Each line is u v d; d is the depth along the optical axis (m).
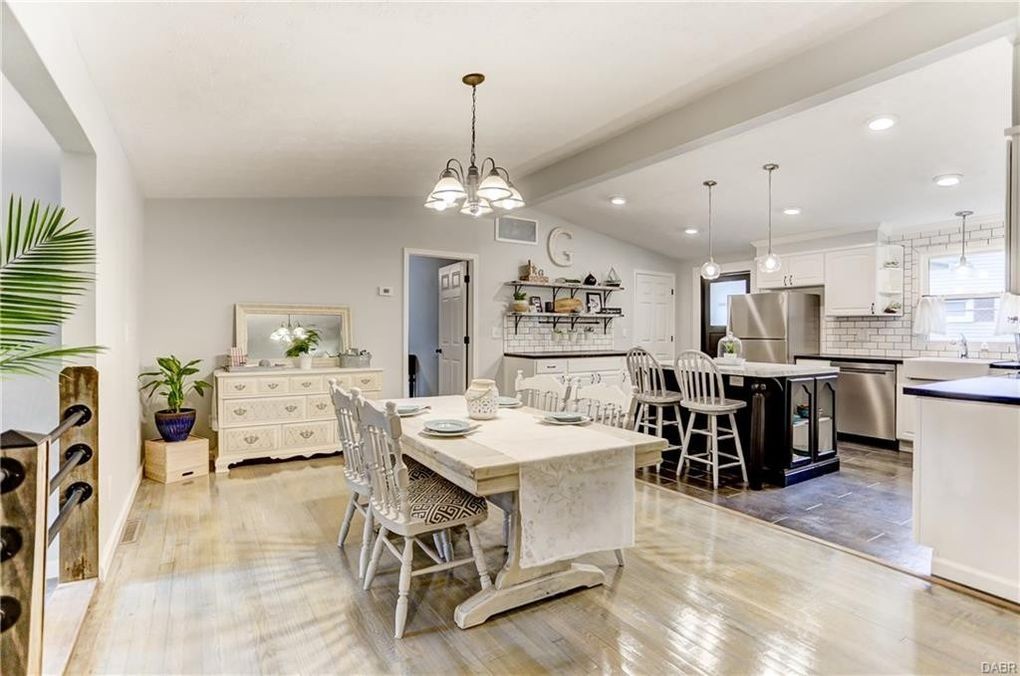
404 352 5.50
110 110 2.67
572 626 2.07
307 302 5.04
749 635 2.01
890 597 2.29
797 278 5.99
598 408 2.96
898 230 5.43
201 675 1.76
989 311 4.88
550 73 2.67
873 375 5.12
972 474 2.37
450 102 2.98
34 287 1.70
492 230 6.07
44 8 1.68
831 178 4.39
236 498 3.54
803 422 4.11
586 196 5.58
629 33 2.32
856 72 2.38
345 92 2.73
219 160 3.66
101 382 2.48
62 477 1.65
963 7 2.10
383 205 5.41
